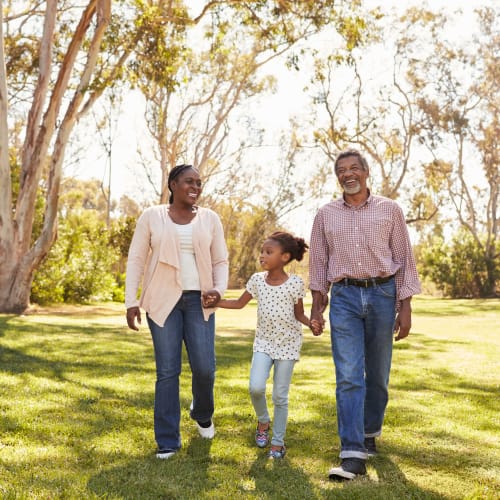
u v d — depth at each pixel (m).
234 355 9.17
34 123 16.69
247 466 3.78
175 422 4.03
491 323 18.14
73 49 16.09
